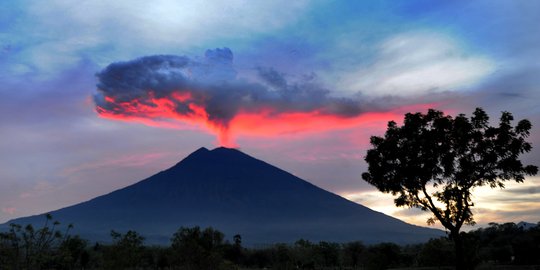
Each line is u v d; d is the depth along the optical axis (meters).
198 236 40.09
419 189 32.97
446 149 31.78
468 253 35.25
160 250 76.56
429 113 33.09
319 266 99.94
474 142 31.69
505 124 31.23
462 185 31.84
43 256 20.41
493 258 84.94
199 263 38.06
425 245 71.38
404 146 32.69
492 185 31.78
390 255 87.31
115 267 35.88
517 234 94.50
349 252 102.25
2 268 19.78
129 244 36.69
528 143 30.77
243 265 101.56
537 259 76.00
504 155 30.94
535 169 30.58
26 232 20.55
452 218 32.78
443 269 65.50
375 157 33.47
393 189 33.25
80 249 62.38
